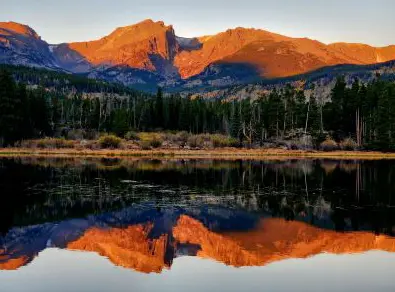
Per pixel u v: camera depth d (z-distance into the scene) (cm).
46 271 2480
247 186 5578
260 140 13612
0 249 2881
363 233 3312
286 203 4428
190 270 2527
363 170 7538
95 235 3222
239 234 3284
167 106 17238
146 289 2208
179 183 5769
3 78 11281
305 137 12988
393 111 12025
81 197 4647
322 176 6644
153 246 2975
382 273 2475
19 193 4850
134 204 4316
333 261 2686
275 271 2512
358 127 12912
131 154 11044
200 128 16612
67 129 14375
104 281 2334
